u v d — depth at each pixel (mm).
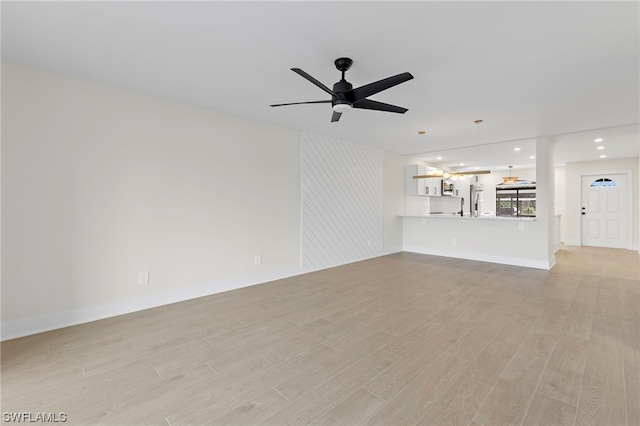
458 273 4840
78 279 2857
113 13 1893
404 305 3348
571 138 5109
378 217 6383
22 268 2584
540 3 1769
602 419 1568
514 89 3057
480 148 6133
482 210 9734
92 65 2615
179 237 3500
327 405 1709
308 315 3062
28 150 2607
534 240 5219
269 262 4395
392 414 1631
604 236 7422
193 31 2100
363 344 2436
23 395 1792
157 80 2922
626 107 3551
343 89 2369
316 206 5055
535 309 3184
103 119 2982
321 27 2043
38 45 2283
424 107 3590
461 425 1543
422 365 2115
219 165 3834
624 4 1771
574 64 2525
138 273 3207
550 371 2020
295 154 4730
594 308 3195
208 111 3727
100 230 2973
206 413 1647
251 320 2941
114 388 1863
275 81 2928
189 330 2713
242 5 1812
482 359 2186
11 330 2533
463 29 2051
